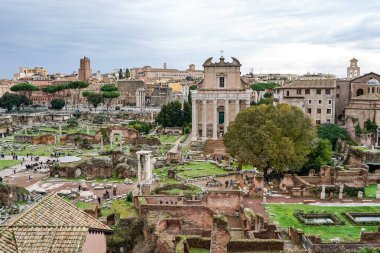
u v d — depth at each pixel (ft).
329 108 523.70
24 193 275.59
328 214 226.17
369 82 531.50
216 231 140.46
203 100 514.27
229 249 152.15
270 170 345.10
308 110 529.86
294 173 326.85
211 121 541.34
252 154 297.94
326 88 522.06
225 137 327.06
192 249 156.46
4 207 253.65
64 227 100.68
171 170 338.75
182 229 201.05
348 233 196.54
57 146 515.09
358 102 485.97
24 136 547.49
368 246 152.35
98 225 113.19
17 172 363.35
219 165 372.99
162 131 633.61
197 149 474.90
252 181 292.20
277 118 309.01
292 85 539.70
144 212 207.00
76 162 359.25
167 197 230.27
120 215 206.28
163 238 163.12
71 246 95.04
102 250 113.09
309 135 312.71
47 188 307.99
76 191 291.58
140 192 255.70
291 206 245.24
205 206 209.26
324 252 154.30
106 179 342.44
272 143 290.97
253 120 311.88
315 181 295.48
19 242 94.68
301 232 166.30
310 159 327.88
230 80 515.91
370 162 354.95
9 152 470.80
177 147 483.92
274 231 174.70
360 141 449.89
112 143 528.63
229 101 520.83
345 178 296.10
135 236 191.31
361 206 246.06
